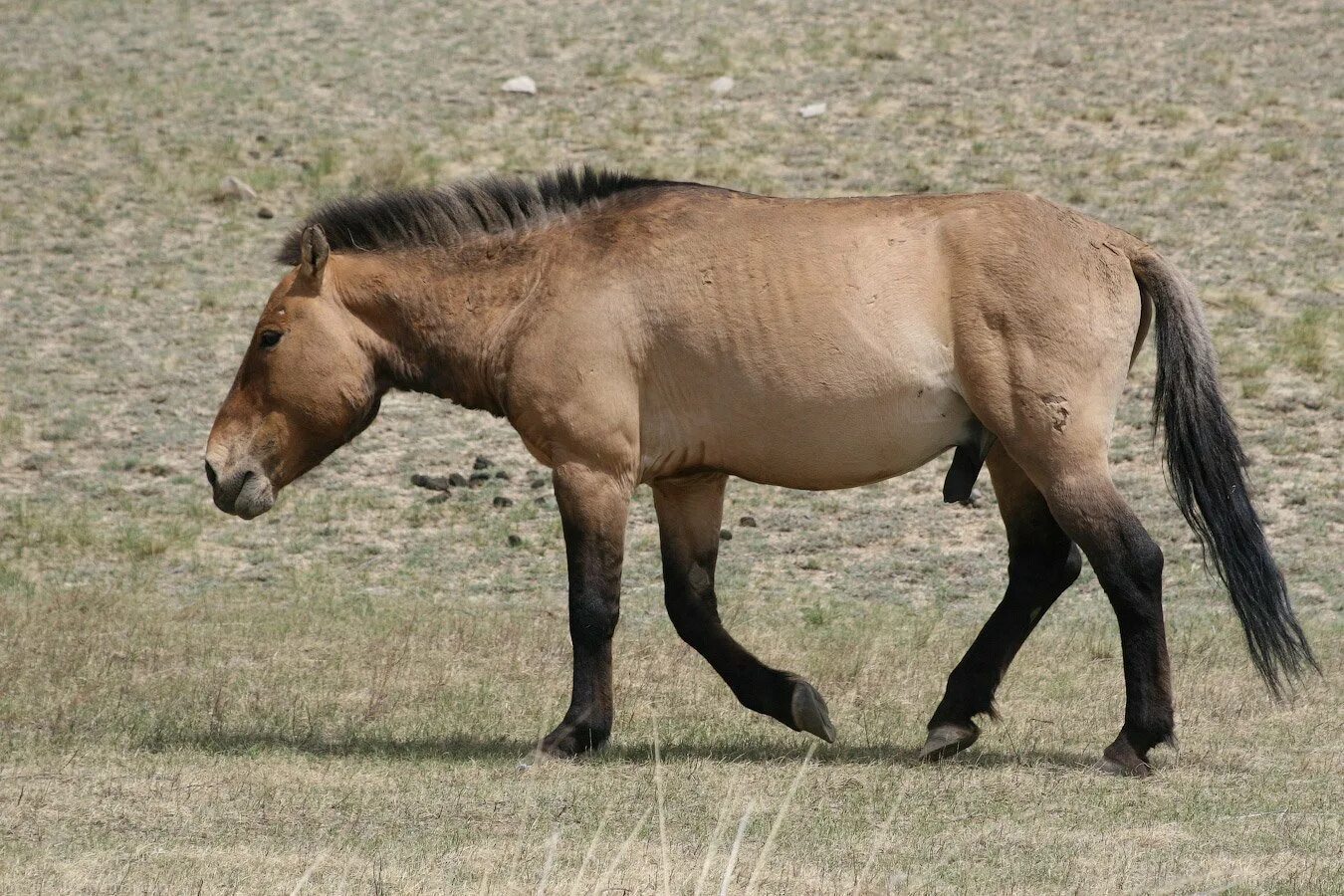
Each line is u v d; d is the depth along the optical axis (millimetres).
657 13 87562
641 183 24703
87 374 53594
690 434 23484
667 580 25172
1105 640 33656
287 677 29281
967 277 22438
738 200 23781
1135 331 23125
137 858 17344
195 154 70312
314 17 88375
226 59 81688
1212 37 81188
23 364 53875
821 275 22750
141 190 67250
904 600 39469
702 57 80312
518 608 37875
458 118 73938
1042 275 22250
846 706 28250
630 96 76188
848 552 43188
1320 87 74625
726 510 46000
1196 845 18406
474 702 27625
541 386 23516
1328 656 31969
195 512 45156
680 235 23438
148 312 58125
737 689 24578
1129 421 49656
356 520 45031
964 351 22406
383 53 82688
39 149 70375
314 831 18688
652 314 23188
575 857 17562
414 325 24531
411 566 41750
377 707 27094
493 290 24297
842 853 17938
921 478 48125
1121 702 28250
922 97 75062
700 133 71375
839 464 23172
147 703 27047
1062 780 21781
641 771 22156
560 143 70750
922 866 17391
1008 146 69438
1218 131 70438
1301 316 55062
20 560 41250
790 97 75500
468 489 47250
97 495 46250
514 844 18094
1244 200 64250
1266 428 49000
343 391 24609
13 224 63938
